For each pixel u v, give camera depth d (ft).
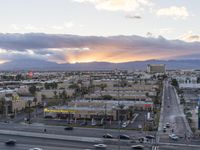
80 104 396.37
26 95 510.58
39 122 326.24
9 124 311.88
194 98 507.71
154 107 421.59
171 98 545.03
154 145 221.25
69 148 211.20
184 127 297.53
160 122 323.98
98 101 412.77
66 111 359.87
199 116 292.20
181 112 392.27
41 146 217.36
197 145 222.07
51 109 365.40
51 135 251.80
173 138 244.01
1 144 224.53
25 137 246.88
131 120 338.54
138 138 243.60
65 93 544.62
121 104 379.55
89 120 342.44
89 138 241.35
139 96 493.77
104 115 346.95
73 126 299.99
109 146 217.36
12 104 406.21
